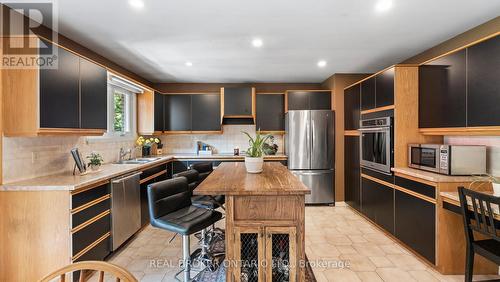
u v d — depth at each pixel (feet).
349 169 13.43
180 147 16.61
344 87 14.16
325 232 10.34
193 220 5.94
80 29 8.05
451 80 7.50
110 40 9.00
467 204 6.09
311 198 13.99
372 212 10.94
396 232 9.18
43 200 6.32
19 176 6.84
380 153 10.08
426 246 7.69
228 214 5.54
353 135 12.79
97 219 7.41
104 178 7.67
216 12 7.01
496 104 6.15
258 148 7.45
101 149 10.78
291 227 5.53
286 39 9.02
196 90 16.51
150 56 10.86
